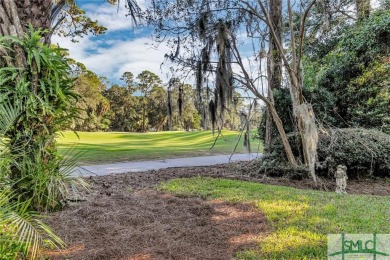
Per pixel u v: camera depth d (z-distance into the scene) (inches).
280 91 307.1
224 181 234.5
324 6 283.0
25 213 102.0
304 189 223.5
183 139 908.6
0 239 89.7
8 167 124.6
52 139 154.6
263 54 289.1
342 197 182.7
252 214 149.1
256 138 346.0
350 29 356.5
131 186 227.0
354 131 284.2
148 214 151.0
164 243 118.0
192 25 283.6
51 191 149.9
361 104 344.8
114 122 1647.4
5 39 139.3
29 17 158.6
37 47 148.4
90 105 1279.5
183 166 356.8
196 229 131.8
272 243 112.9
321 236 116.5
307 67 353.4
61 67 153.6
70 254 108.3
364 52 339.3
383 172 274.2
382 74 329.1
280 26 290.5
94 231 129.6
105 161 400.5
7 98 134.9
